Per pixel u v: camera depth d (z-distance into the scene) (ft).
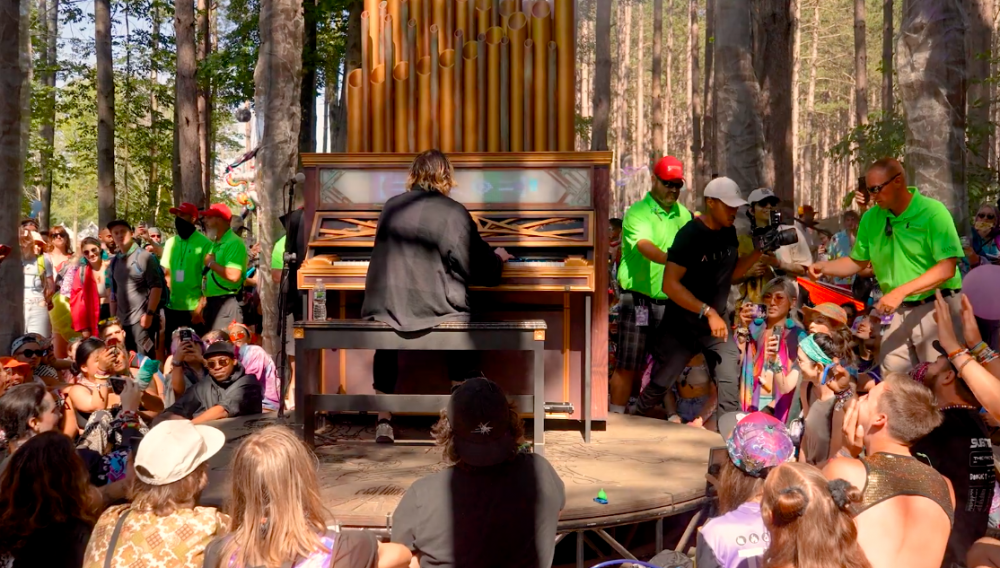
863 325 18.57
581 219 17.17
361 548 8.19
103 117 61.41
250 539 7.95
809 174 188.55
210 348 18.90
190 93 53.83
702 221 18.43
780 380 17.43
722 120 28.71
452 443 9.90
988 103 44.91
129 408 15.06
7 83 21.94
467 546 9.68
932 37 21.61
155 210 81.92
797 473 7.59
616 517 12.82
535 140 18.13
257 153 28.99
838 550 7.30
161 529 9.27
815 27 152.66
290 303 23.26
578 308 17.65
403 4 18.21
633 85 186.80
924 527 8.96
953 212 21.59
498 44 18.01
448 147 18.12
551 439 17.17
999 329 16.16
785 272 22.33
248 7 60.54
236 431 17.52
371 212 17.53
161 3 73.41
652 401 19.49
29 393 13.56
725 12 28.45
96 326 29.60
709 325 18.26
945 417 10.89
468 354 16.44
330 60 59.16
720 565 8.73
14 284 22.13
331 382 18.15
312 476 8.28
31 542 10.34
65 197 142.20
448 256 15.06
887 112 49.75
